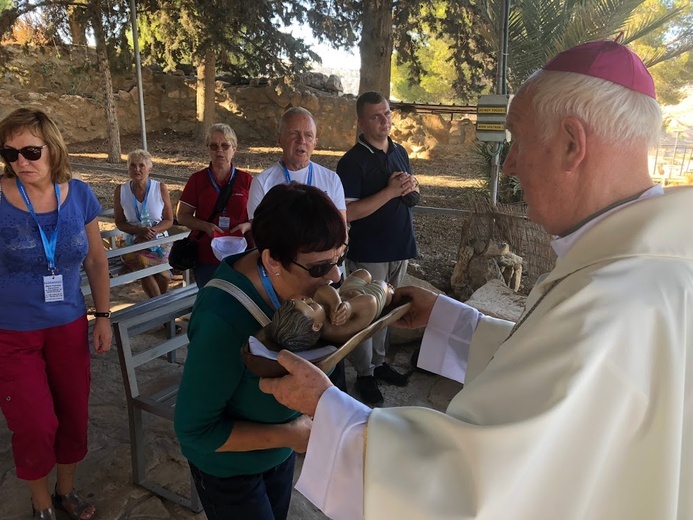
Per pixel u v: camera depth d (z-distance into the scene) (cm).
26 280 229
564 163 114
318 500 122
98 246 261
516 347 107
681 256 106
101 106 1720
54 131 226
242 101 1750
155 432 346
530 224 487
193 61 1473
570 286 107
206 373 145
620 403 98
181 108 1836
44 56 1648
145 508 282
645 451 100
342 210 337
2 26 1280
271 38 1369
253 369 128
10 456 321
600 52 111
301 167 329
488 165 838
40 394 237
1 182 227
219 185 388
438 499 100
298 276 145
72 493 274
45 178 228
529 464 97
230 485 171
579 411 97
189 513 281
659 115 114
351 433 117
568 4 673
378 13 1051
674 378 98
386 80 1102
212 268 387
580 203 116
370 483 107
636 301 100
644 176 115
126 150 1583
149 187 492
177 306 302
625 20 670
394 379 407
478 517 97
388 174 358
